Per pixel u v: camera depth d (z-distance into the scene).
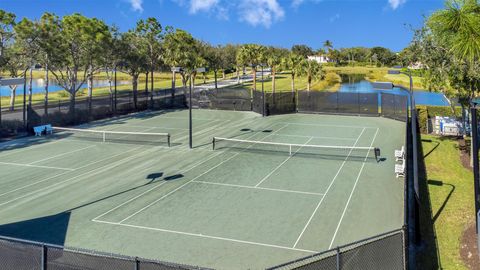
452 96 29.69
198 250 14.48
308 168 25.25
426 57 27.80
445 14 11.43
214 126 41.53
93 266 10.14
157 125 42.50
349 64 199.88
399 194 20.23
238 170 25.05
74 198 20.36
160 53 62.97
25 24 41.00
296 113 50.34
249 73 143.38
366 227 16.25
